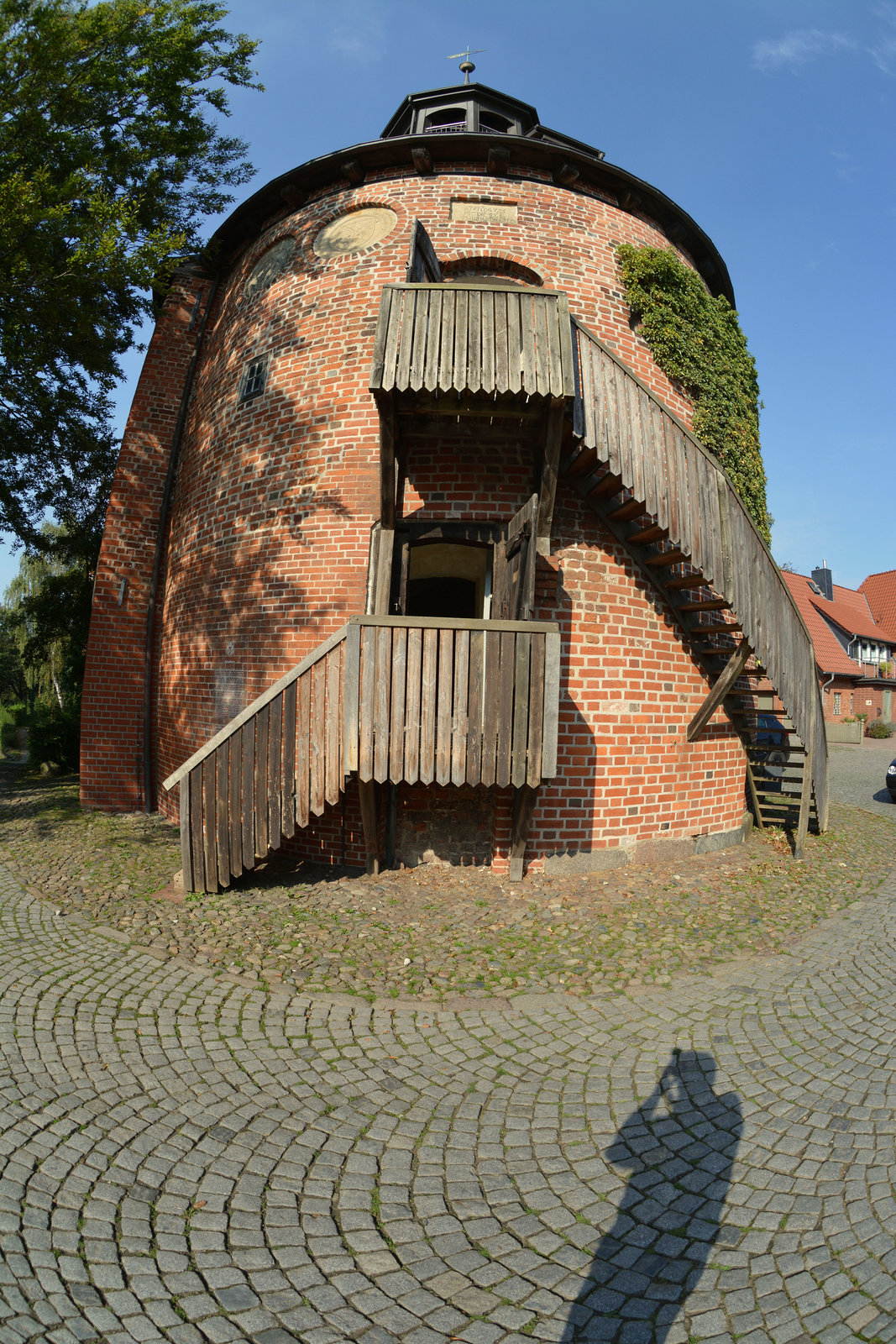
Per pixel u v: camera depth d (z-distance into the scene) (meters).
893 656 38.47
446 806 7.36
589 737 7.45
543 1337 2.31
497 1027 4.40
